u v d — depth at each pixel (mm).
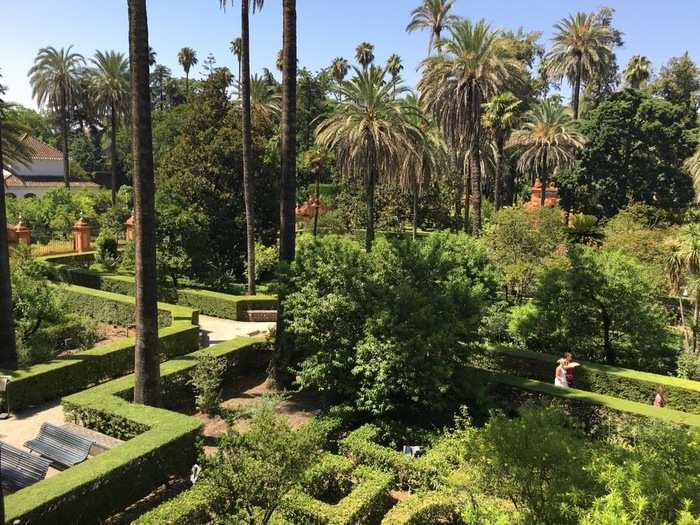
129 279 21125
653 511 4090
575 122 36031
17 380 10633
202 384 10742
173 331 14078
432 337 9438
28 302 13953
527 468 5199
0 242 11656
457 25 24516
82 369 11938
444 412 10547
